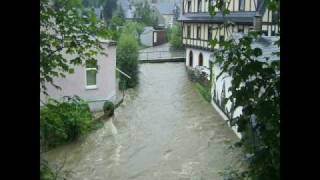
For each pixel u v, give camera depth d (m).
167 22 75.38
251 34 3.73
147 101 21.45
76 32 4.66
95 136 14.72
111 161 12.55
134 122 17.16
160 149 13.77
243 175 3.90
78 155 12.72
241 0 24.09
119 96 21.73
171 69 33.78
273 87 3.37
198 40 30.95
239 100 3.48
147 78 28.86
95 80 18.08
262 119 3.35
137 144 14.27
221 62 3.77
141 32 51.78
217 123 16.75
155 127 16.47
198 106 20.19
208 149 13.48
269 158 3.34
